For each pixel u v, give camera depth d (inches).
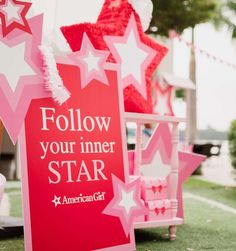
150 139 109.2
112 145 76.2
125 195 75.4
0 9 64.8
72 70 73.4
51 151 68.1
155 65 94.1
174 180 94.6
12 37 65.5
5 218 100.2
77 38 84.9
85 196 70.3
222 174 325.7
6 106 63.8
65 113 71.1
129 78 88.5
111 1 91.1
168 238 94.7
